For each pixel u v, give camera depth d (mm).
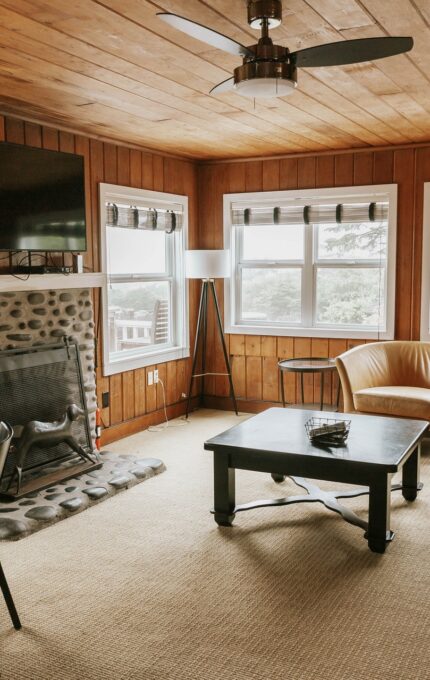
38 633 2424
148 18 2531
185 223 5902
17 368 3984
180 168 5824
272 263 5980
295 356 5844
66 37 2736
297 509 3658
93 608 2602
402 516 3539
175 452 4812
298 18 2549
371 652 2270
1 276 3785
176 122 4418
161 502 3793
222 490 3395
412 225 5297
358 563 2973
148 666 2207
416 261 5309
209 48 2879
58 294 4328
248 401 6090
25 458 4000
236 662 2221
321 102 3893
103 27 2623
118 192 5012
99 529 3408
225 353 5941
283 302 6000
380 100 3854
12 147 3828
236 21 2598
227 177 5980
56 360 4285
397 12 2496
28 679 2150
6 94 3660
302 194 5664
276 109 4066
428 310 5301
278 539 3250
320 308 5852
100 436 4898
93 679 2143
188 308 6027
